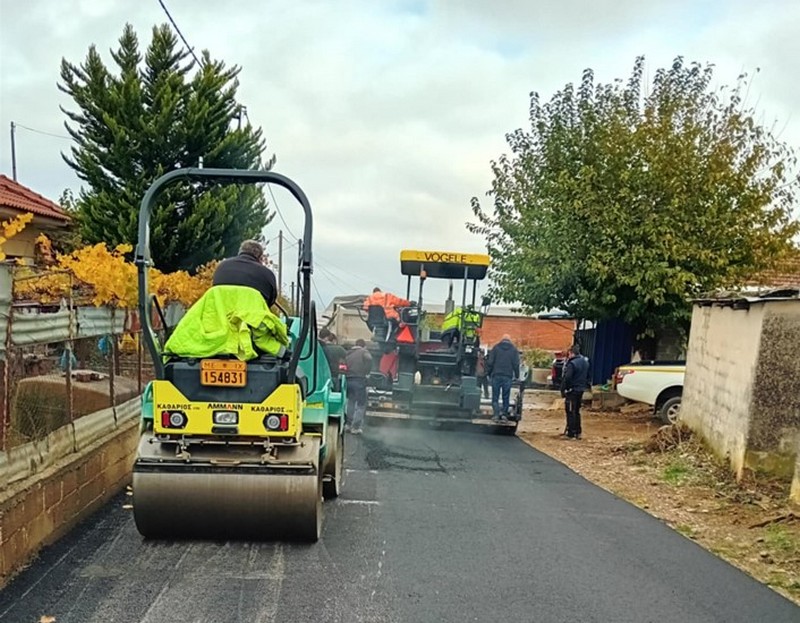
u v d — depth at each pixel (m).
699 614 5.37
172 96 17.92
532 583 5.81
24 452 5.82
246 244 7.02
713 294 12.73
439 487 9.19
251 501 6.09
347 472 9.84
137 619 4.75
